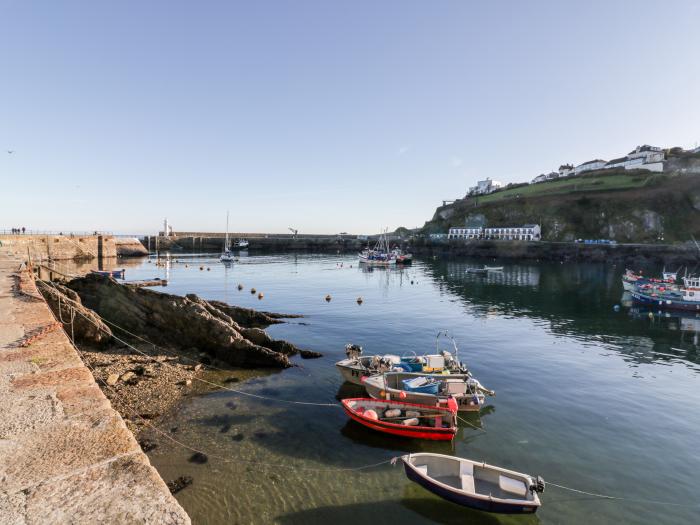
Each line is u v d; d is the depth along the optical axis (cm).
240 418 1652
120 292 2680
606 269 8638
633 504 1162
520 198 15150
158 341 2511
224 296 5041
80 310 2381
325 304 4497
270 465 1330
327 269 8656
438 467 1212
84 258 9488
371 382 1780
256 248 16112
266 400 1836
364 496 1188
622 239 11550
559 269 8694
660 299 4416
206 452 1391
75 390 654
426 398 1658
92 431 520
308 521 1083
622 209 12000
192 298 2911
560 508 1145
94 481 417
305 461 1359
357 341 2917
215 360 2325
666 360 2525
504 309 4253
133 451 479
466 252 12638
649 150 15950
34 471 430
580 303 4644
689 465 1353
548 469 1327
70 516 362
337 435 1534
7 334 1019
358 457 1389
